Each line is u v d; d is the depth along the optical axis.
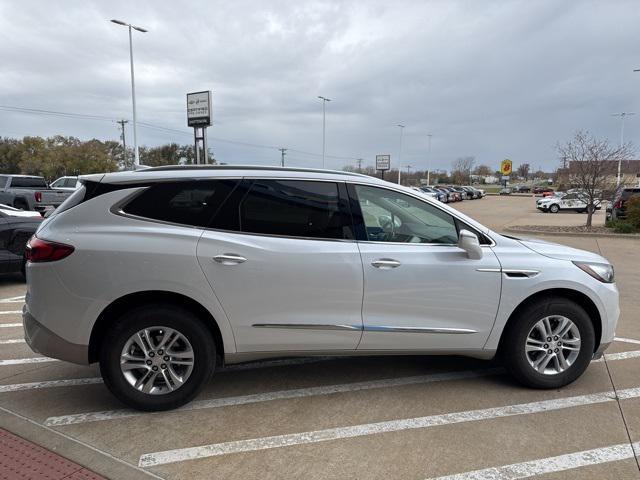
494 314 3.76
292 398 3.81
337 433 3.27
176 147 78.25
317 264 3.50
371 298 3.59
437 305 3.68
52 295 3.31
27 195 18.14
